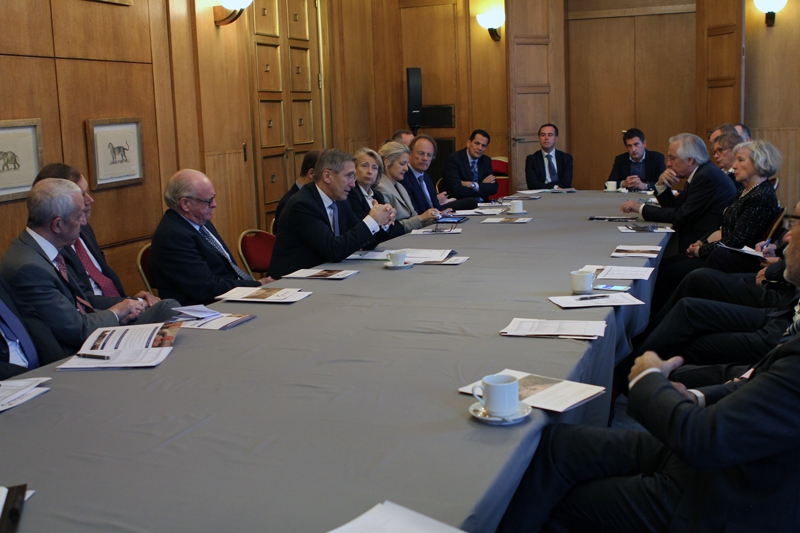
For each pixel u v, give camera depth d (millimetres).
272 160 7051
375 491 1269
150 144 5078
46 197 2598
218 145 5734
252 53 6629
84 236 3385
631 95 9102
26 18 4035
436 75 8945
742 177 3955
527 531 1652
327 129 7965
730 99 7656
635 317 2816
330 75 7918
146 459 1419
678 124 8984
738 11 7449
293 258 3592
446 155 9078
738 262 3781
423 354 2020
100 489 1304
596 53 9148
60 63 4281
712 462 1396
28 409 1701
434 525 1111
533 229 4422
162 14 5168
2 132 3848
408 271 3230
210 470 1365
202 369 1954
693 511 1478
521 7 8320
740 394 1415
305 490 1279
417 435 1489
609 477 1627
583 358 1962
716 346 2883
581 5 9094
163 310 2562
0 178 3848
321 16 7734
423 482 1295
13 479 1353
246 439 1495
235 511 1216
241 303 2711
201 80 5492
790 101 7621
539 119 8570
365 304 2627
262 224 6910
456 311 2482
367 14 8602
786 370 1387
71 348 2551
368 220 3545
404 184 5453
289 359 2016
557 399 1646
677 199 4719
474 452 1405
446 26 8812
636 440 1644
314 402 1688
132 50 4879
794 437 1363
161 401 1727
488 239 4082
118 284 3488
